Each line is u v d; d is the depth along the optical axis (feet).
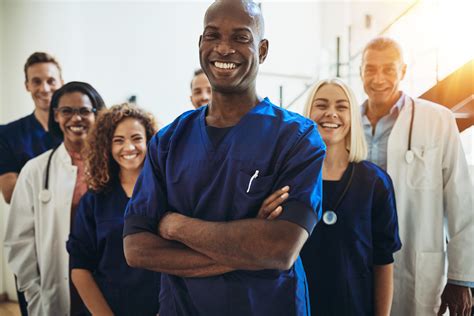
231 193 3.25
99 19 11.38
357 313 4.51
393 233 4.67
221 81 3.25
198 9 12.86
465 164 5.56
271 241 3.00
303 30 13.98
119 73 11.83
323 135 4.73
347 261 4.50
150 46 12.30
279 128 3.34
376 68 5.89
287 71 13.85
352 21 11.63
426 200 5.58
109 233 5.07
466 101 6.18
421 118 5.77
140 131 5.32
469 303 5.48
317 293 4.54
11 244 6.56
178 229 3.27
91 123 6.53
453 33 6.89
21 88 10.02
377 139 6.07
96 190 5.29
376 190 4.66
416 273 5.62
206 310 3.32
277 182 3.24
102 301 5.04
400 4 8.96
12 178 7.51
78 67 10.87
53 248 6.24
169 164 3.49
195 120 3.63
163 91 12.56
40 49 10.19
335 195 4.62
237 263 3.08
